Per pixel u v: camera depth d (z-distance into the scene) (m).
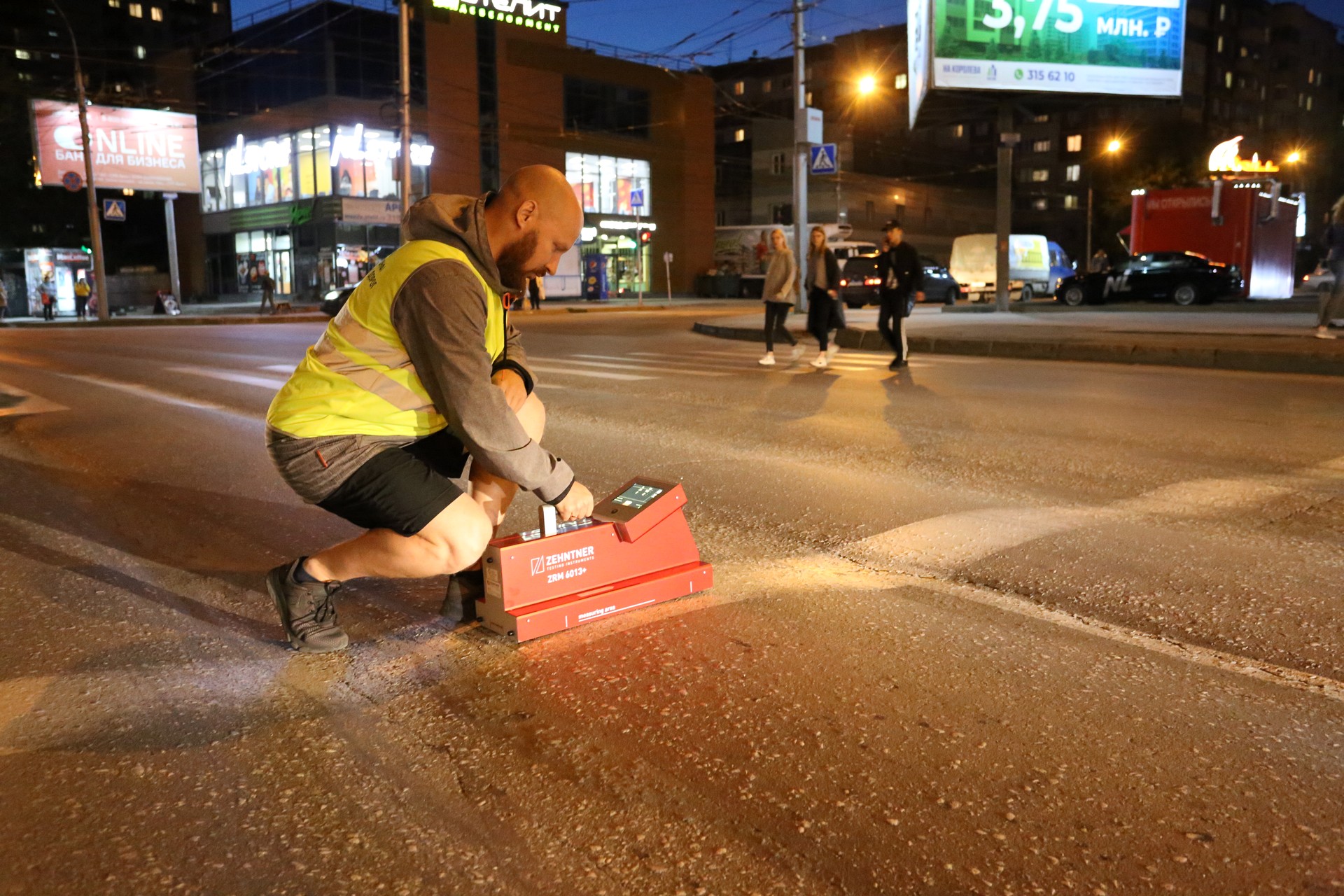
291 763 2.32
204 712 2.60
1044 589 3.54
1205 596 3.45
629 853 1.95
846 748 2.36
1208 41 81.31
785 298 11.79
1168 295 24.20
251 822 2.07
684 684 2.73
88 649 3.06
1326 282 12.73
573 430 7.22
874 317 21.91
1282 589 3.52
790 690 2.69
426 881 1.87
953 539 4.20
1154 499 4.89
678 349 14.88
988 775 2.23
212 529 4.54
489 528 2.78
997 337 13.70
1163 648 2.99
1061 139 71.12
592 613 3.20
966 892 1.82
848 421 7.39
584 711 2.57
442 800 2.15
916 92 24.56
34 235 56.03
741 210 60.44
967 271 37.69
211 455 6.41
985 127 73.62
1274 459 5.82
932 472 5.57
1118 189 64.00
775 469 5.72
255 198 46.06
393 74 41.69
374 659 2.95
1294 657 2.91
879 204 57.16
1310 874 1.86
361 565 2.81
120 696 2.71
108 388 10.29
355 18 40.38
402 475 2.60
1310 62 88.69
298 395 2.57
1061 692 2.67
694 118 51.91
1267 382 9.55
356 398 2.56
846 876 1.87
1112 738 2.40
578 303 43.16
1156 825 2.03
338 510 2.65
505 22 34.59
